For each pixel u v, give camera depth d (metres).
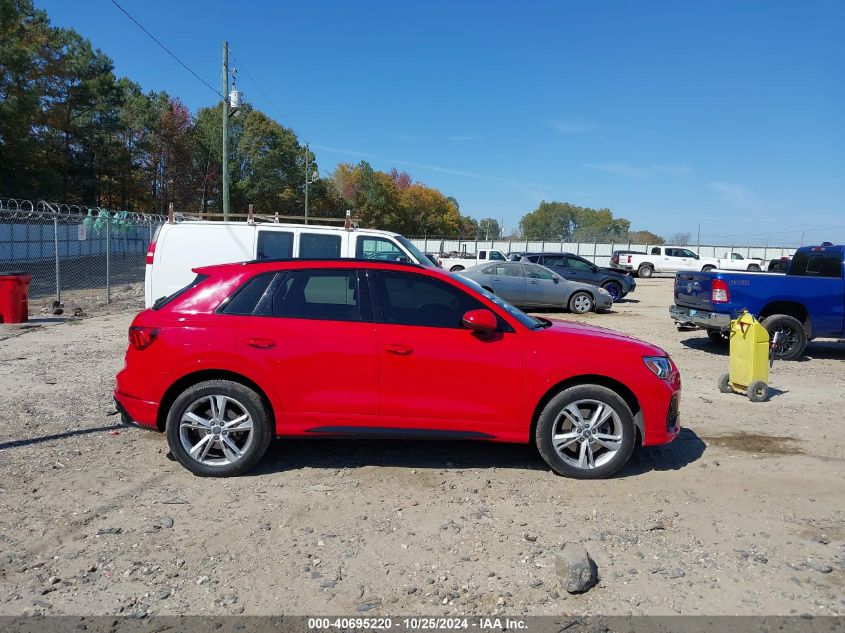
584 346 5.00
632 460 5.52
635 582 3.55
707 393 8.20
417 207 98.31
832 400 7.85
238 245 9.70
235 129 65.94
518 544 3.97
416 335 4.90
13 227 31.55
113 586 3.44
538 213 124.12
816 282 10.48
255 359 4.84
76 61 50.94
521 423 4.95
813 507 4.61
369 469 5.20
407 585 3.49
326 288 5.07
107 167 56.66
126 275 29.38
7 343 10.91
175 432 4.89
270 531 4.10
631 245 57.22
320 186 73.56
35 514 4.28
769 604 3.35
